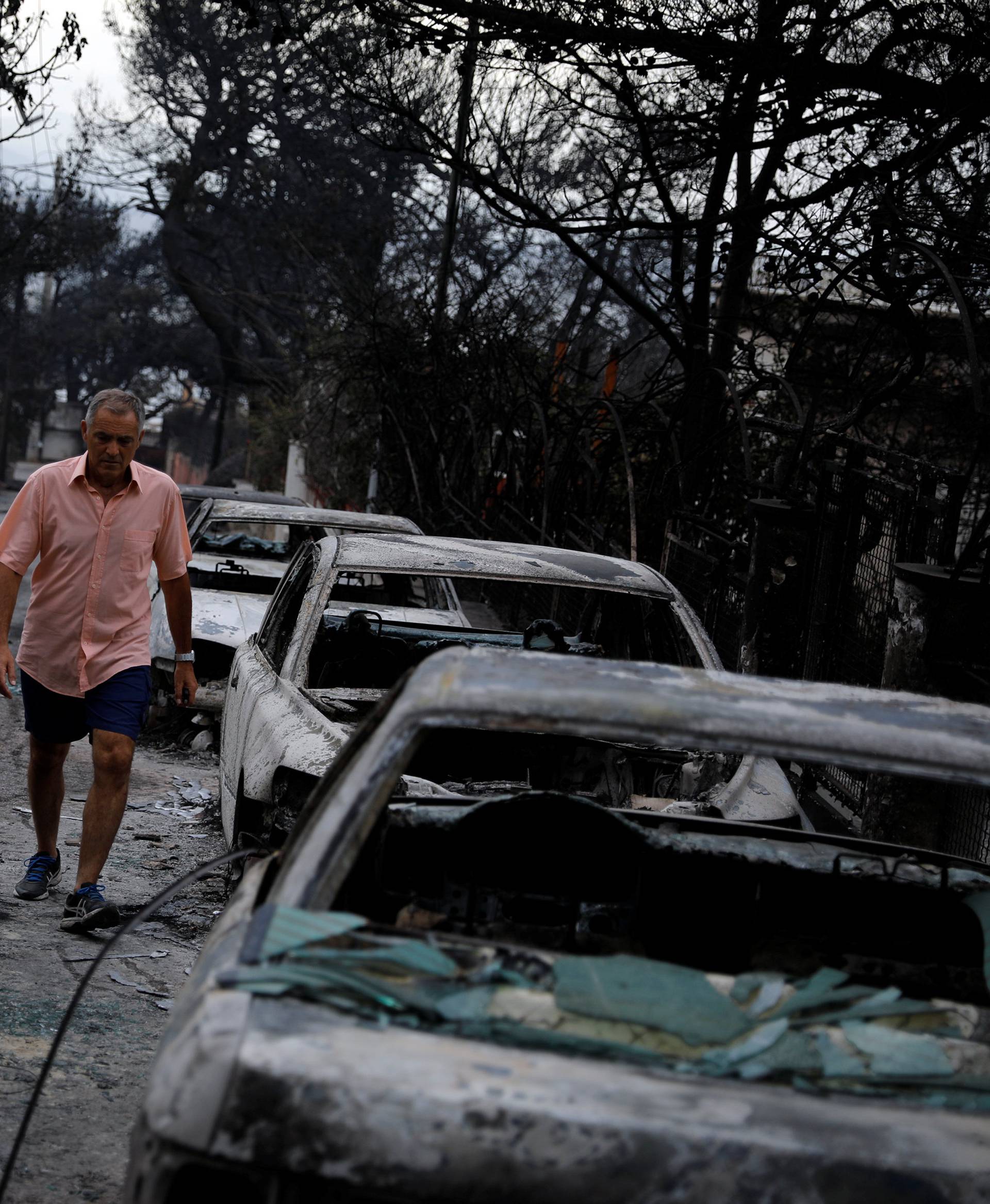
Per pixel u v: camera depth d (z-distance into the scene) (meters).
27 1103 3.35
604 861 3.04
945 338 10.09
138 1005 4.15
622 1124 1.69
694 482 9.68
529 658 2.58
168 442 75.56
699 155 9.95
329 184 32.62
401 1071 1.74
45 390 64.94
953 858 3.18
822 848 3.18
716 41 8.59
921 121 7.82
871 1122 1.77
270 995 1.92
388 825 2.97
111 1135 3.26
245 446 53.19
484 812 2.99
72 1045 3.76
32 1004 4.01
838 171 8.66
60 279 54.50
